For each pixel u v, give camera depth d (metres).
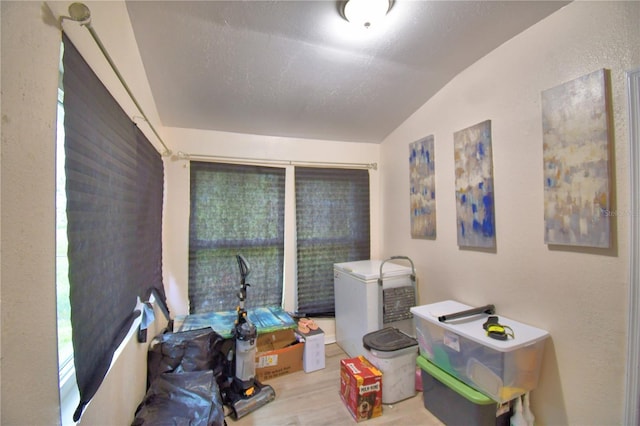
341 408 1.92
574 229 1.40
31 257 0.65
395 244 2.94
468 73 2.01
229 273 2.66
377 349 1.97
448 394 1.73
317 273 2.99
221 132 2.69
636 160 1.20
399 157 2.86
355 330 2.52
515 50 1.69
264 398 1.95
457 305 2.06
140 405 1.52
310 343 2.39
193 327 2.22
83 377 0.86
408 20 1.55
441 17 1.53
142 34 1.54
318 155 3.05
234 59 1.80
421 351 1.97
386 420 1.82
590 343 1.36
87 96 0.91
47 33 0.71
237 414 1.81
